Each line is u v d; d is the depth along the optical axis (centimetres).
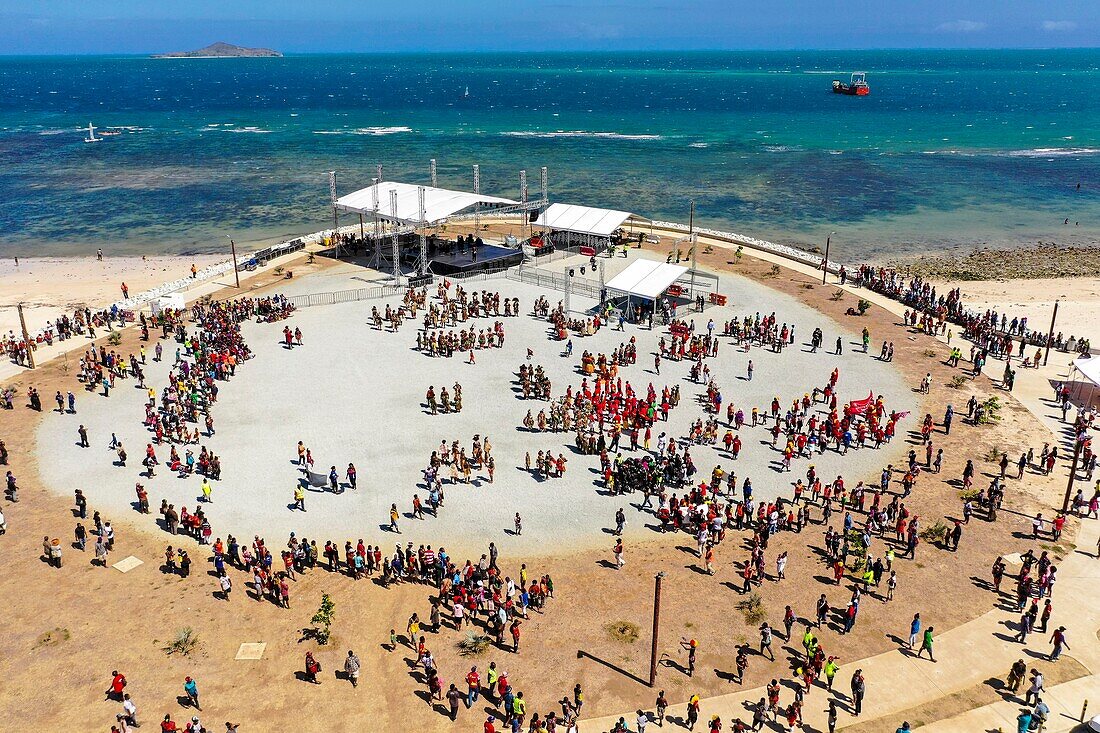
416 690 2592
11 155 15488
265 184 12625
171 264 8338
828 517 3503
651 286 5762
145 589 3056
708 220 10256
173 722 2403
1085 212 10525
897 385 4894
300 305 6250
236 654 2733
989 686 2614
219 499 3647
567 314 6028
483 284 6731
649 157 15025
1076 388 4866
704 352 5250
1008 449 4131
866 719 2478
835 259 8519
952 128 18762
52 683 2584
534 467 3956
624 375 4984
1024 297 6981
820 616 2880
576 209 7675
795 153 15375
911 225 9969
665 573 3177
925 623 2905
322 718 2470
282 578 3047
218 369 4872
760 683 2620
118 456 4019
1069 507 3603
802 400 4619
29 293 7238
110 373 4947
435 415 4469
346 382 4881
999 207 10856
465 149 16100
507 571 3178
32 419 4425
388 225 8881
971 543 3366
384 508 3603
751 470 3925
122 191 12119
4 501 3622
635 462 3831
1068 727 2445
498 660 2720
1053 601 3009
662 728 2428
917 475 3875
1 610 2919
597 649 2767
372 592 3077
